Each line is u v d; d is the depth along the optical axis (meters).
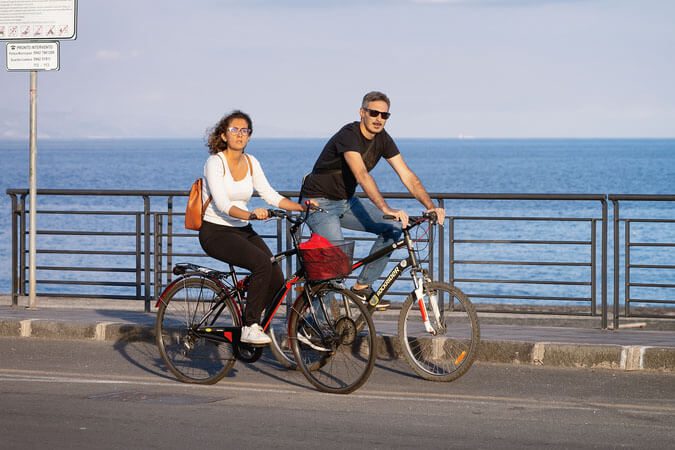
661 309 14.77
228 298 8.37
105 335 10.52
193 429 6.67
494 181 95.69
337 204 9.23
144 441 6.34
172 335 8.70
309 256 8.06
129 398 7.73
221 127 8.39
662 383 8.30
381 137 9.07
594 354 8.92
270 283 8.45
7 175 100.00
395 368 8.92
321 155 9.24
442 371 8.55
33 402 7.54
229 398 7.75
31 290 12.15
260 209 8.09
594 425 6.81
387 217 8.45
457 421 6.93
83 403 7.51
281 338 9.23
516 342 9.20
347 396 7.84
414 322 8.85
